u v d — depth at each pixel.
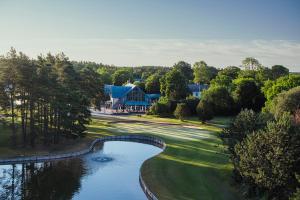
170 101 131.88
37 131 72.81
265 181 35.09
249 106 131.75
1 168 60.12
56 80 76.00
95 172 58.25
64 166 61.66
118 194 47.69
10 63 67.38
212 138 84.19
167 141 81.06
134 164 63.84
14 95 68.50
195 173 53.34
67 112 74.50
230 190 45.09
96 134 89.00
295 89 70.75
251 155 37.31
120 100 154.62
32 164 62.91
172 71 145.62
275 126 37.09
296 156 34.97
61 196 46.66
